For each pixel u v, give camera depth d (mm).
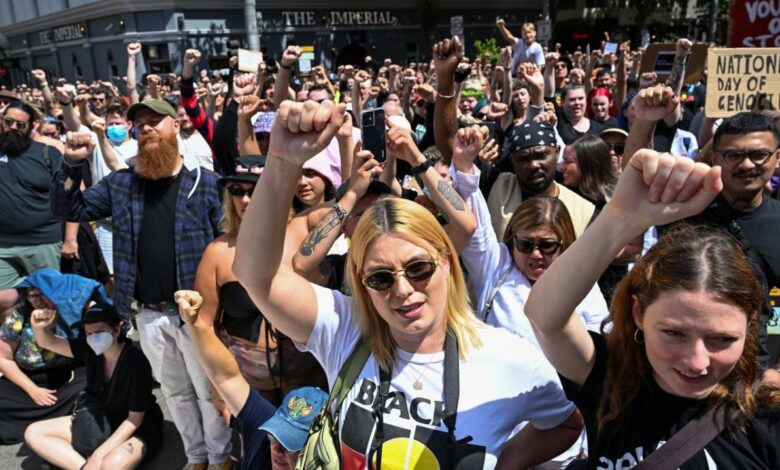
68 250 5016
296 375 2811
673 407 1312
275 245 1442
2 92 6828
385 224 1509
